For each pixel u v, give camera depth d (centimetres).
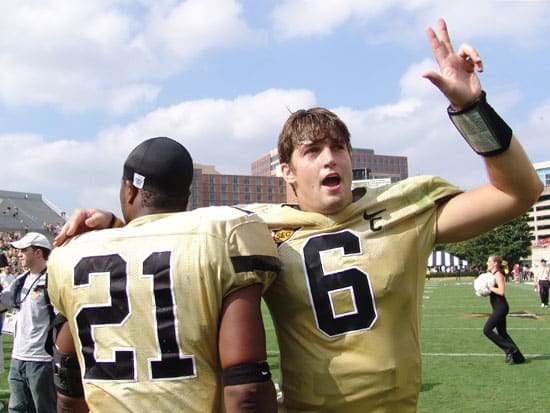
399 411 207
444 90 190
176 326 174
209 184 10344
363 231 216
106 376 180
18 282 544
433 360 887
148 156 195
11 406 523
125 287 179
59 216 6588
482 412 577
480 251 6291
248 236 182
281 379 218
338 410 204
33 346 509
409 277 215
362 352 205
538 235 11512
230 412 169
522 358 842
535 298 2397
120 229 192
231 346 171
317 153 218
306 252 214
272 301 218
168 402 173
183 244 178
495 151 192
